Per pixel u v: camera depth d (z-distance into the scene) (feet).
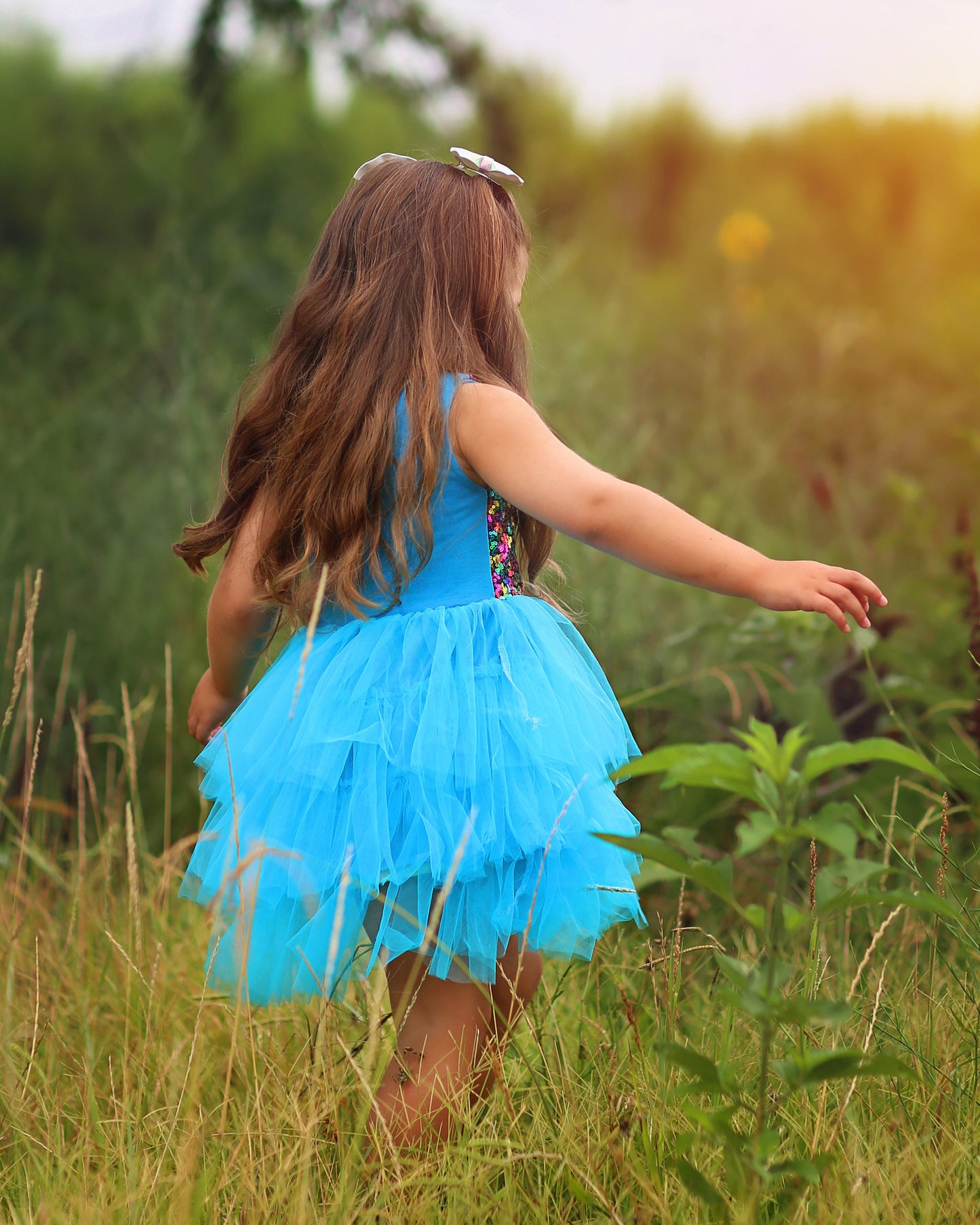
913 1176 6.72
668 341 26.17
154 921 10.62
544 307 24.90
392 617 7.92
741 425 22.58
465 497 8.04
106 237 26.58
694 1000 9.38
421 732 7.30
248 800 7.80
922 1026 8.32
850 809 5.53
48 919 10.33
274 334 9.37
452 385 8.05
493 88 31.89
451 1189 6.71
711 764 5.56
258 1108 7.11
